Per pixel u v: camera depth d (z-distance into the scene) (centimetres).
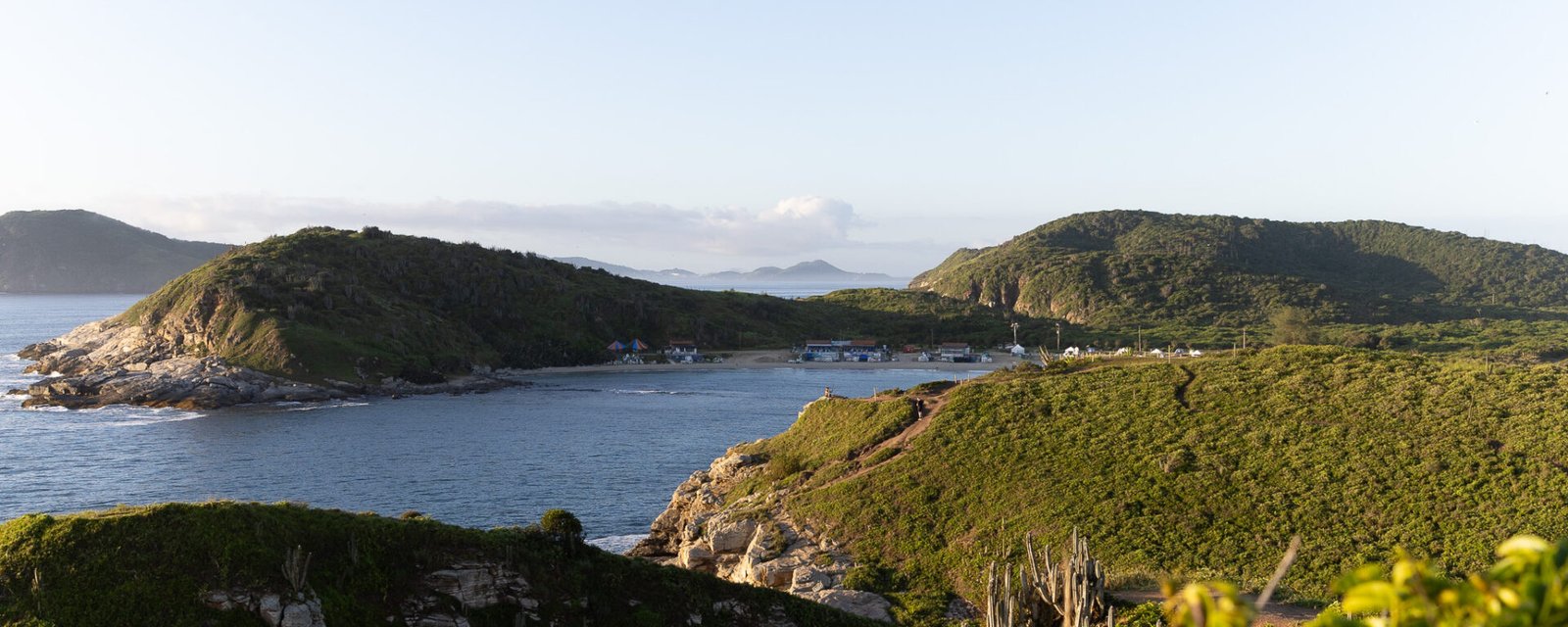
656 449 12950
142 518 3634
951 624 4744
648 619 4084
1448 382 6812
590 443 13362
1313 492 5619
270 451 12375
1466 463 5616
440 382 19850
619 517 9144
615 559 4422
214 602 3419
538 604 3966
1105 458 6406
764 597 4550
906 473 6681
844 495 6569
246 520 3744
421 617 3722
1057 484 6125
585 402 18200
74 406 16262
